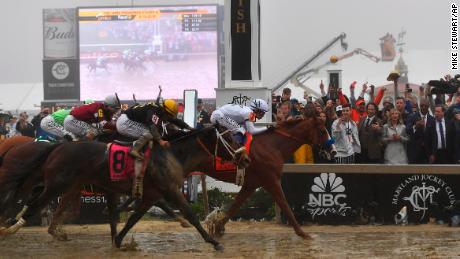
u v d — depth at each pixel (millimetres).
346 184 12188
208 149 9531
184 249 9492
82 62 39812
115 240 9484
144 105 9242
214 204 13648
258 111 10859
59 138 11000
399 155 13078
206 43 39344
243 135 10273
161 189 9133
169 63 39562
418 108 14922
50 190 9070
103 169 9070
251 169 10352
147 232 11617
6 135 18266
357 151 13094
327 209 12211
